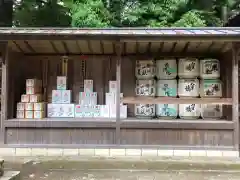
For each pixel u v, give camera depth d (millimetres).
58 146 6359
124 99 6402
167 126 6336
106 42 6359
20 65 7484
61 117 6977
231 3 12711
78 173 5230
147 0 11625
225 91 6973
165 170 5414
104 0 11992
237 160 6047
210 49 7016
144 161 5980
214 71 6883
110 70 7602
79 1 11242
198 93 7031
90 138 6410
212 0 12398
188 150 6293
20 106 6773
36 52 7406
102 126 6375
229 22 11727
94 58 7617
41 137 6410
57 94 7102
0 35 5965
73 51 7336
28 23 11711
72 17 10867
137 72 7219
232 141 6285
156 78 7281
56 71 7609
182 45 6738
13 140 6395
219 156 6250
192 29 6480
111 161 5977
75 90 7590
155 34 5852
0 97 6781
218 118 6957
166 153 6312
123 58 7555
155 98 6480
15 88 7238
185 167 5594
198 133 6340
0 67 6664
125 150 6336
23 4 11750
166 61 7133
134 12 11469
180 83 7059
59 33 5902
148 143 6371
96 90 7582
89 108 7027
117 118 6367
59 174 5172
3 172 3871
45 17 11602
